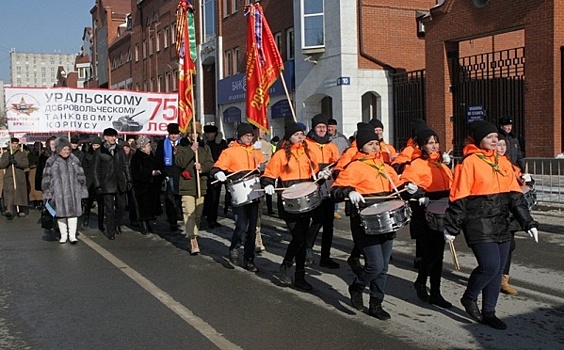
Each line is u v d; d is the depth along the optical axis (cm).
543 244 955
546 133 1507
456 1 1766
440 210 637
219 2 3025
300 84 2275
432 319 630
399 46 2188
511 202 591
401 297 713
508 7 1603
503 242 591
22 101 1540
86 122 1596
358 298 662
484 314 602
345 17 2084
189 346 562
